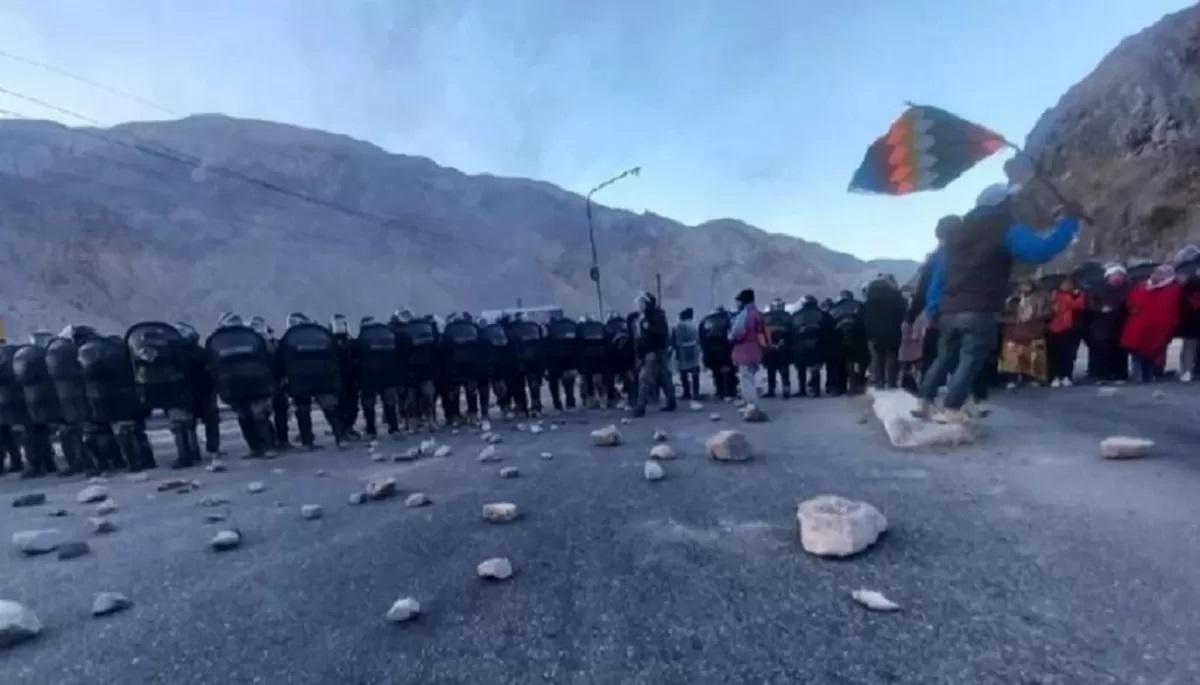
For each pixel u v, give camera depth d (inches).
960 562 149.4
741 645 120.3
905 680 105.1
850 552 156.6
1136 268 516.7
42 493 322.3
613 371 602.9
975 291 263.3
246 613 149.5
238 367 410.6
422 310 2925.7
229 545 201.0
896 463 247.3
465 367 510.9
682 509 209.3
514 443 381.1
